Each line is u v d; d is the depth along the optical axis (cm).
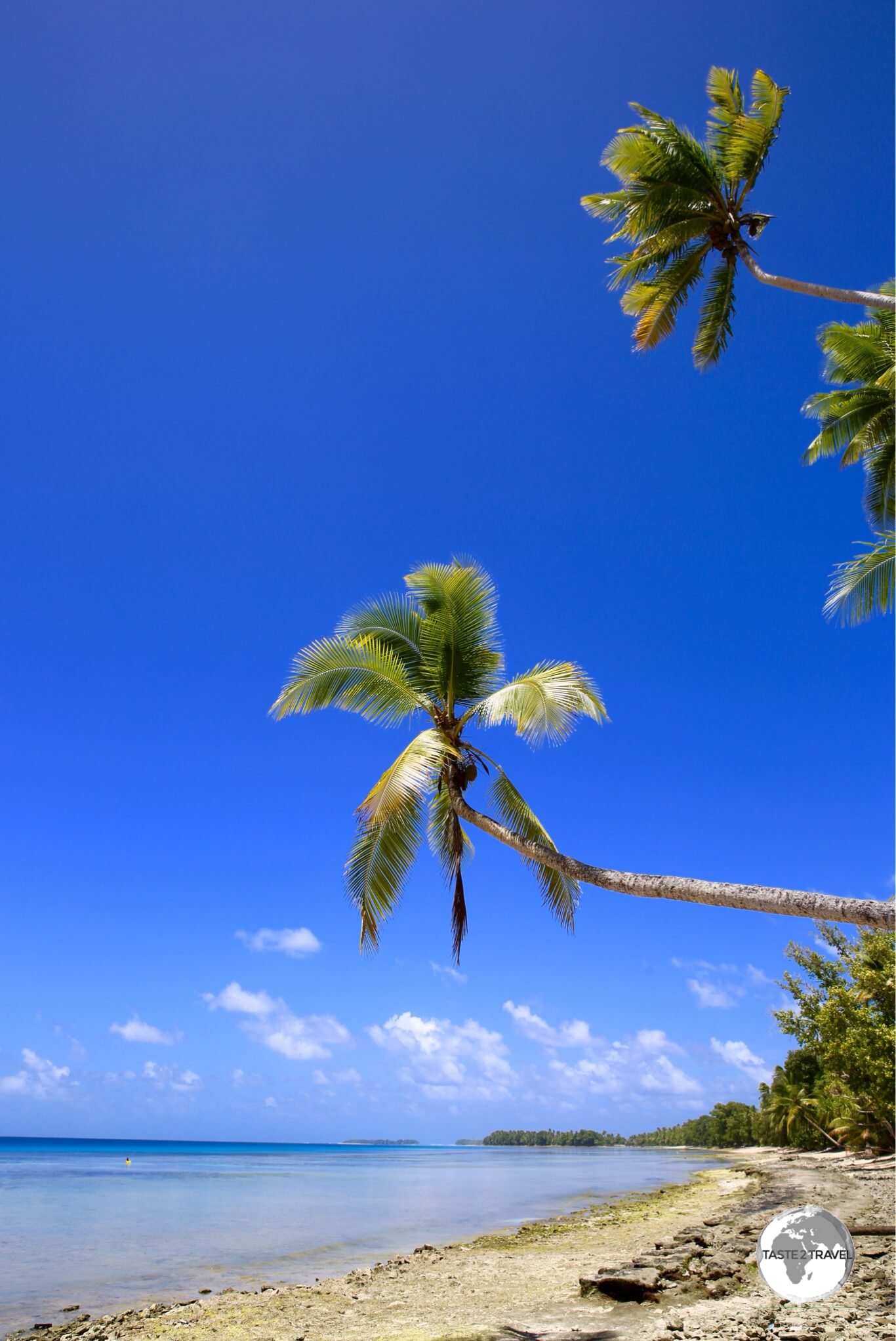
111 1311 1446
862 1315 1000
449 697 1434
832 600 1591
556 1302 1288
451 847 1424
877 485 2109
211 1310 1380
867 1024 3984
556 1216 3002
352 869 1357
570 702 1188
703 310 1750
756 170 1620
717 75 1647
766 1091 8556
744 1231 1680
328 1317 1284
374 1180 5712
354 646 1410
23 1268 1927
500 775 1447
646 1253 1570
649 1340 957
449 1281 1570
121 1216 3069
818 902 757
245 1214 3142
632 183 1653
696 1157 10700
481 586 1510
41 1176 5900
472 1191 4378
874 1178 3186
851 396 2028
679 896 908
